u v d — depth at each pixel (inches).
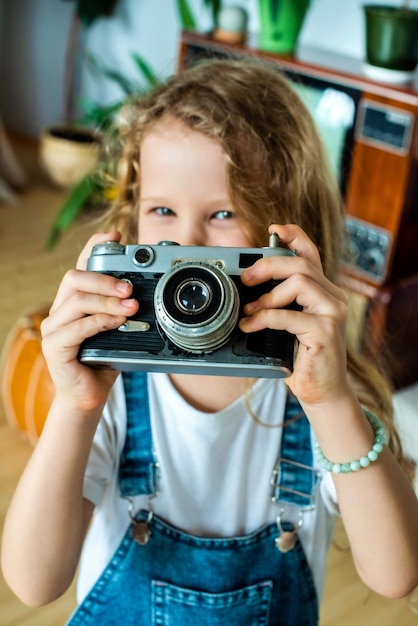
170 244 26.0
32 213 113.7
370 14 66.1
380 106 63.6
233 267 25.5
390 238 65.8
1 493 61.4
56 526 27.5
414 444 53.7
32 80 135.6
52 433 27.3
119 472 32.0
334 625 52.1
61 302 25.8
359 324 67.6
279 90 35.7
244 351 25.0
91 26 122.0
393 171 64.1
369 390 37.1
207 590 32.0
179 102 33.2
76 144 115.3
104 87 125.8
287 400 32.5
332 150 67.3
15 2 131.8
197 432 31.3
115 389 32.0
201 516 32.5
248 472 32.4
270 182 33.3
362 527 27.6
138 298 25.2
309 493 32.2
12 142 140.3
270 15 73.0
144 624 32.5
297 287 24.7
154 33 115.8
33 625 51.2
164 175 31.7
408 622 52.8
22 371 65.6
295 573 32.6
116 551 32.0
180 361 24.9
